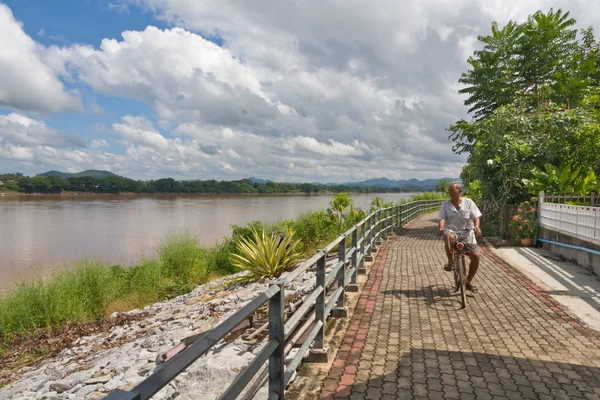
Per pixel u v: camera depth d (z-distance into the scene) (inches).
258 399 144.8
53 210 3083.2
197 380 181.0
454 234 247.4
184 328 291.7
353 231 253.6
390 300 244.8
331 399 129.8
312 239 642.8
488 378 144.0
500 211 549.6
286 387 137.5
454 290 268.1
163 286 503.2
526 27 850.1
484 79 867.4
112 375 229.9
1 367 306.8
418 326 198.5
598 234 309.7
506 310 224.2
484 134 620.1
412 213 925.8
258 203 4252.0
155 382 53.8
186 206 3644.2
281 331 106.3
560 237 393.7
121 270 549.6
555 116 582.2
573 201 454.6
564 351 168.2
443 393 133.6
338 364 155.3
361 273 318.7
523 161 559.5
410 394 132.6
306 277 373.4
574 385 139.3
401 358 160.7
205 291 455.8
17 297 406.6
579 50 898.1
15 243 1226.0
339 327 195.9
